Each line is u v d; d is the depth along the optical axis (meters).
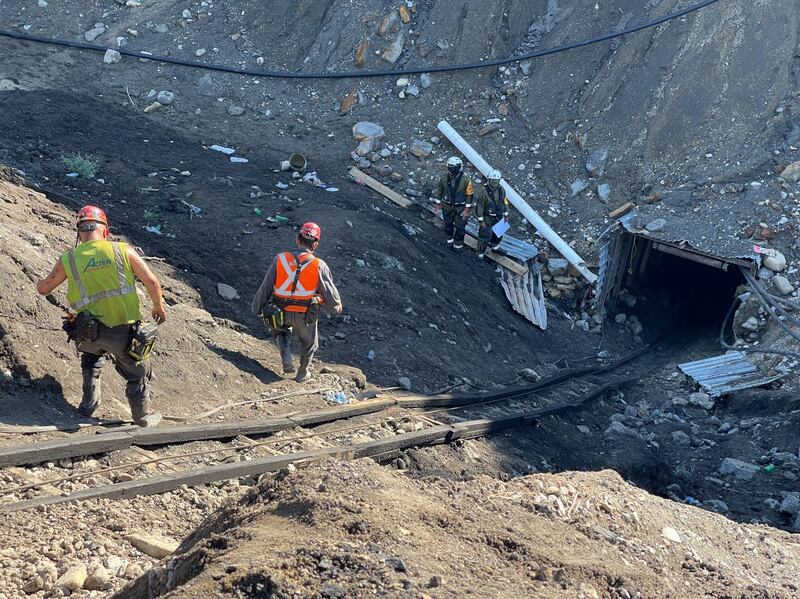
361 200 16.17
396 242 14.12
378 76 19.41
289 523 3.76
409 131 18.73
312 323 8.66
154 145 15.86
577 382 14.02
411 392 10.23
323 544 3.45
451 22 19.89
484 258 16.50
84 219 6.23
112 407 6.89
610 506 5.10
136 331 6.20
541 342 15.41
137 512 5.50
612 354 16.28
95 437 6.10
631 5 20.11
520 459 9.65
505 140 18.73
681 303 19.30
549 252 17.36
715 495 11.15
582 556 4.13
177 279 10.20
